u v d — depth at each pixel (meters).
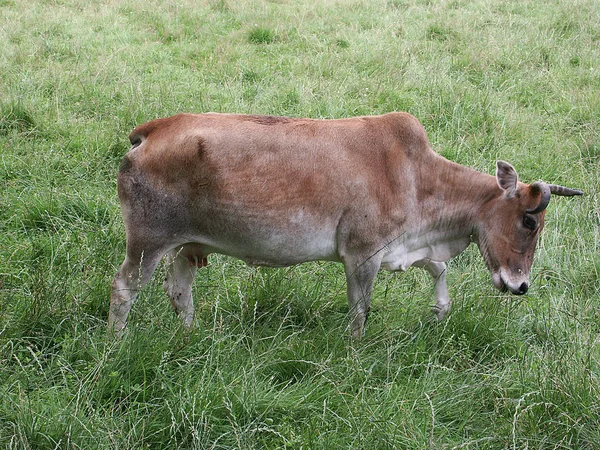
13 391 3.95
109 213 5.94
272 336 4.57
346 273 4.68
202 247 4.59
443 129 7.80
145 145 4.39
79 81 8.18
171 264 4.76
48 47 9.23
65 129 7.20
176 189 4.35
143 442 3.76
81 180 6.41
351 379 4.26
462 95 8.34
